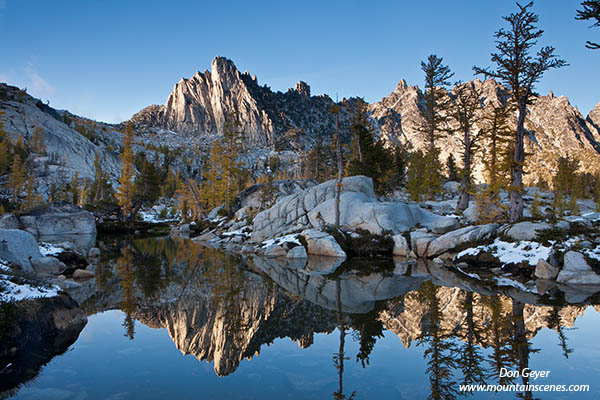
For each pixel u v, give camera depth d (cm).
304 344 760
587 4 1471
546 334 789
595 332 800
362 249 2534
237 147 5631
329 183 3253
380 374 599
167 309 1053
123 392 523
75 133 14525
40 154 11569
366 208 2764
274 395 518
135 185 6338
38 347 694
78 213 4709
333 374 602
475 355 678
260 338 801
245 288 1370
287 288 1370
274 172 18000
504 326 854
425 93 3788
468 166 3297
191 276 1648
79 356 681
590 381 554
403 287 1369
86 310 1034
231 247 3206
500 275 1641
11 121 12462
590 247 1546
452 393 520
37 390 523
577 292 1240
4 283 856
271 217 3256
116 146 18212
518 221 2011
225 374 600
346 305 1097
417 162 4994
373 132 4222
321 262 2203
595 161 19750
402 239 2467
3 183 8775
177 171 15512
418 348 726
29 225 4212
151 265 2020
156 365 641
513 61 2162
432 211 3441
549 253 1606
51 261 1567
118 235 4869
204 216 6188
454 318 925
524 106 2209
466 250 1992
